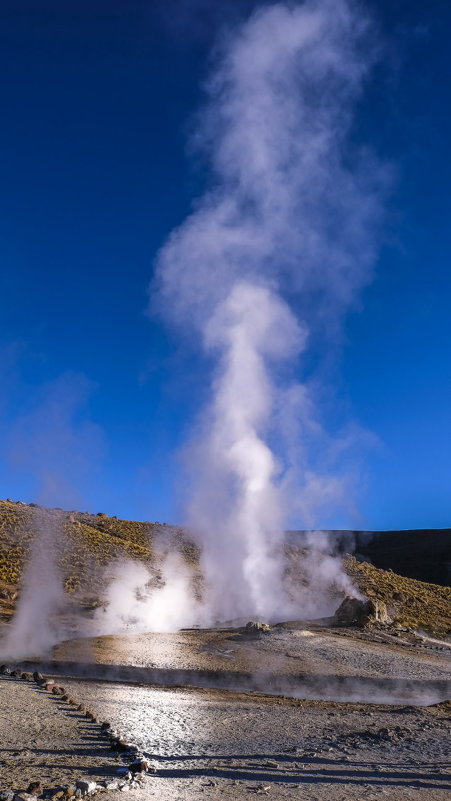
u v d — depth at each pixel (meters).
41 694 14.52
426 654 27.36
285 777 8.42
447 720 14.55
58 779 7.54
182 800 6.98
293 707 16.31
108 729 11.16
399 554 93.31
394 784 8.25
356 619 33.47
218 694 18.03
